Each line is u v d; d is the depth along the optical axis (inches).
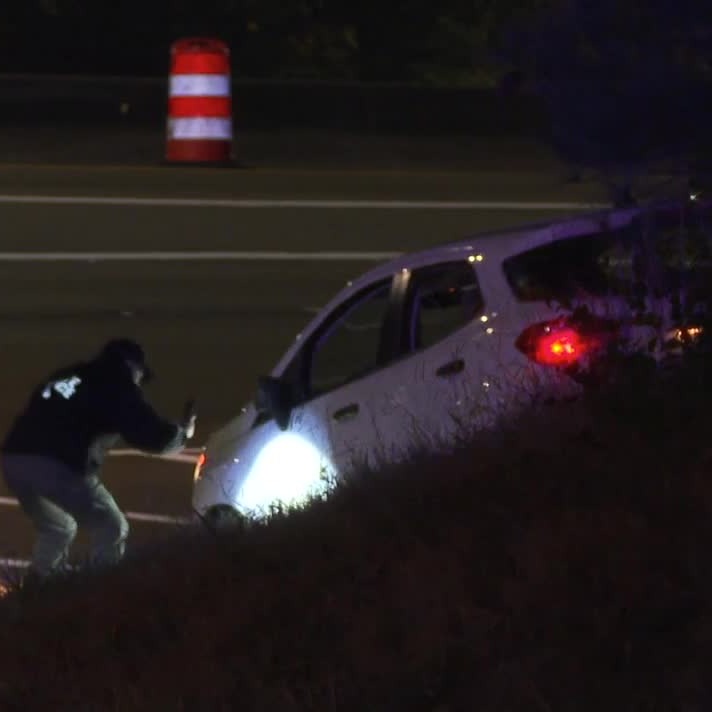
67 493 1233.4
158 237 2691.9
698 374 805.9
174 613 807.1
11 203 2874.0
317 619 725.3
